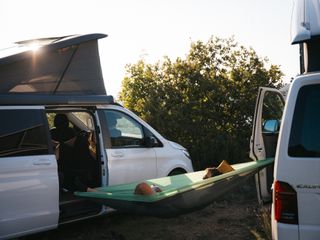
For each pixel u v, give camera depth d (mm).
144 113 10906
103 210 6434
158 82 11508
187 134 10961
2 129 5445
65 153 6914
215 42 11523
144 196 5398
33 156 5605
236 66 11453
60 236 6477
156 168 7266
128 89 11664
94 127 6605
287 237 3816
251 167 5871
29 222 5504
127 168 6809
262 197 6070
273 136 6191
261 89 5875
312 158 3777
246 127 11180
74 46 6316
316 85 3879
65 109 6266
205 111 11078
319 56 4152
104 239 6391
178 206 5715
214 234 6578
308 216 3768
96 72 6594
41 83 6051
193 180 6652
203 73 11406
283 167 3855
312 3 4398
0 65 5652
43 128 5816
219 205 8102
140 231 6762
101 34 6531
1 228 5281
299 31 4023
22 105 5695
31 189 5512
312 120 3848
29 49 6043
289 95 3949
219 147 10609
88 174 6715
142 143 7188
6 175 5332
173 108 10938
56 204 5750
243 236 6441
